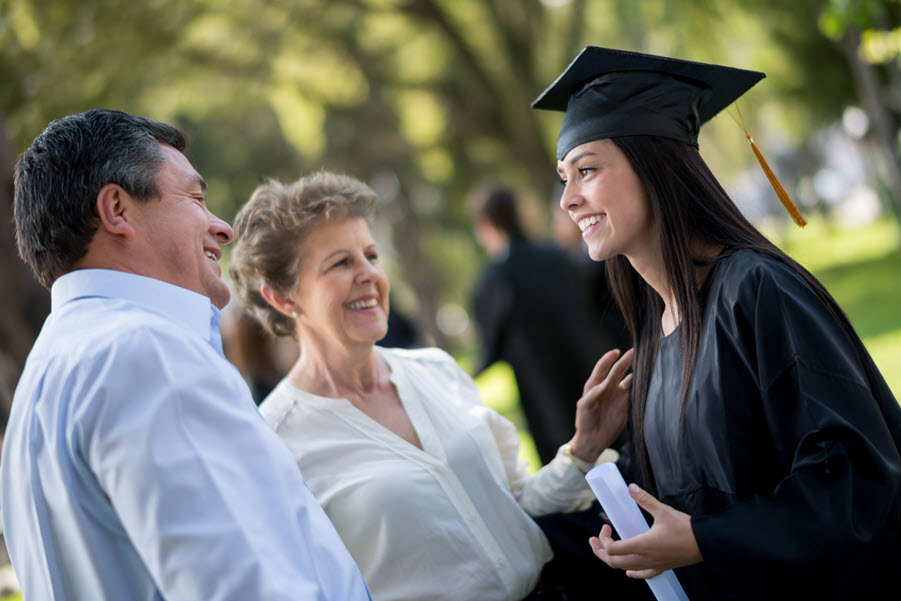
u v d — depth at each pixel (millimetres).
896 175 9594
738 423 2174
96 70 11516
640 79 2398
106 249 2074
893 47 6633
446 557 2693
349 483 2709
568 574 2943
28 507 1909
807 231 41344
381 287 2859
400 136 22328
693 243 2373
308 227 2730
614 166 2375
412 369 3006
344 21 17547
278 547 1852
